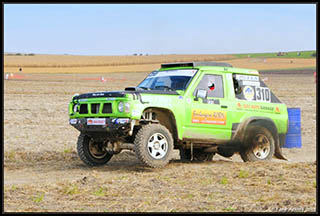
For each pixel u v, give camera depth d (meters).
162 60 113.19
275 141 11.73
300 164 9.93
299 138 12.51
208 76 10.88
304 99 32.19
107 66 98.56
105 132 10.05
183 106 10.31
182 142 10.61
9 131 17.22
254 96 11.52
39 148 13.74
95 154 10.90
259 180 8.44
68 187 7.85
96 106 10.04
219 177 8.75
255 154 11.27
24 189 7.82
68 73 75.50
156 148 9.89
